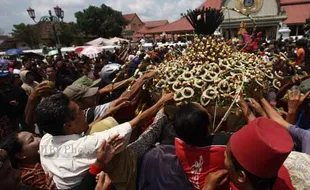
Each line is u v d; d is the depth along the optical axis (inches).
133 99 97.9
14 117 187.8
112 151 60.8
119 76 129.3
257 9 1052.5
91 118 100.2
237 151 48.0
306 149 71.9
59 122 66.5
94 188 66.2
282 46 387.2
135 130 89.7
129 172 65.1
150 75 90.8
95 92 112.7
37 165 76.7
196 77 79.8
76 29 2042.3
